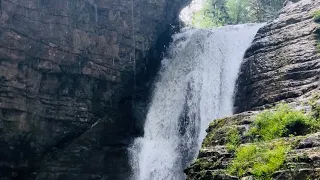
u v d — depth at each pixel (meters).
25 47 17.39
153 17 22.05
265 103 15.58
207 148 10.73
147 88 22.23
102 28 19.84
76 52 18.94
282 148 9.16
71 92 19.19
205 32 21.98
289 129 10.29
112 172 19.88
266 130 10.45
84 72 19.34
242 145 10.05
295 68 15.29
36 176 18.59
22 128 17.73
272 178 8.58
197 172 10.17
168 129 20.42
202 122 19.14
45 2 17.92
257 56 17.45
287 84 15.11
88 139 19.77
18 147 18.08
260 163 9.05
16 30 17.03
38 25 17.70
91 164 19.62
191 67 21.48
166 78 22.23
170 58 23.05
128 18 20.80
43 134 18.56
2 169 17.83
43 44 17.94
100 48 19.80
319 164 8.19
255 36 18.55
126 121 21.03
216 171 9.72
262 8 31.00
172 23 24.05
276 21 18.17
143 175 19.61
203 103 19.58
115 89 20.67
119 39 20.53
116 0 20.16
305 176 8.20
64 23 18.48
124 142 20.39
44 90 18.41
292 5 18.62
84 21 19.16
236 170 9.34
